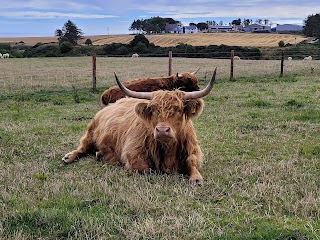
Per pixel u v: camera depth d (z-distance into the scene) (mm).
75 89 11812
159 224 2867
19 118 7617
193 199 3402
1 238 2703
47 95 10891
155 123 3840
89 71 19438
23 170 4328
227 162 4613
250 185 3754
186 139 4121
